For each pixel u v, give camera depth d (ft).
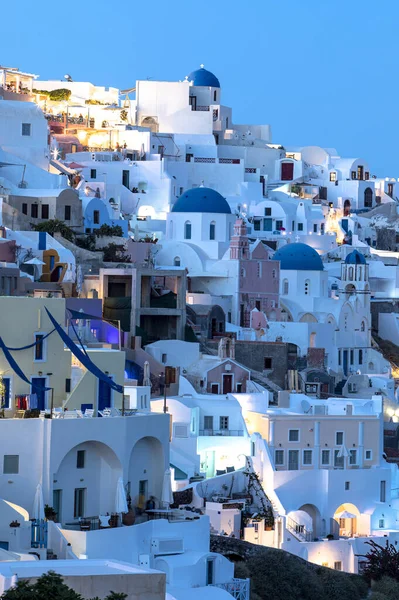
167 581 650.02
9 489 643.04
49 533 623.77
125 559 640.58
